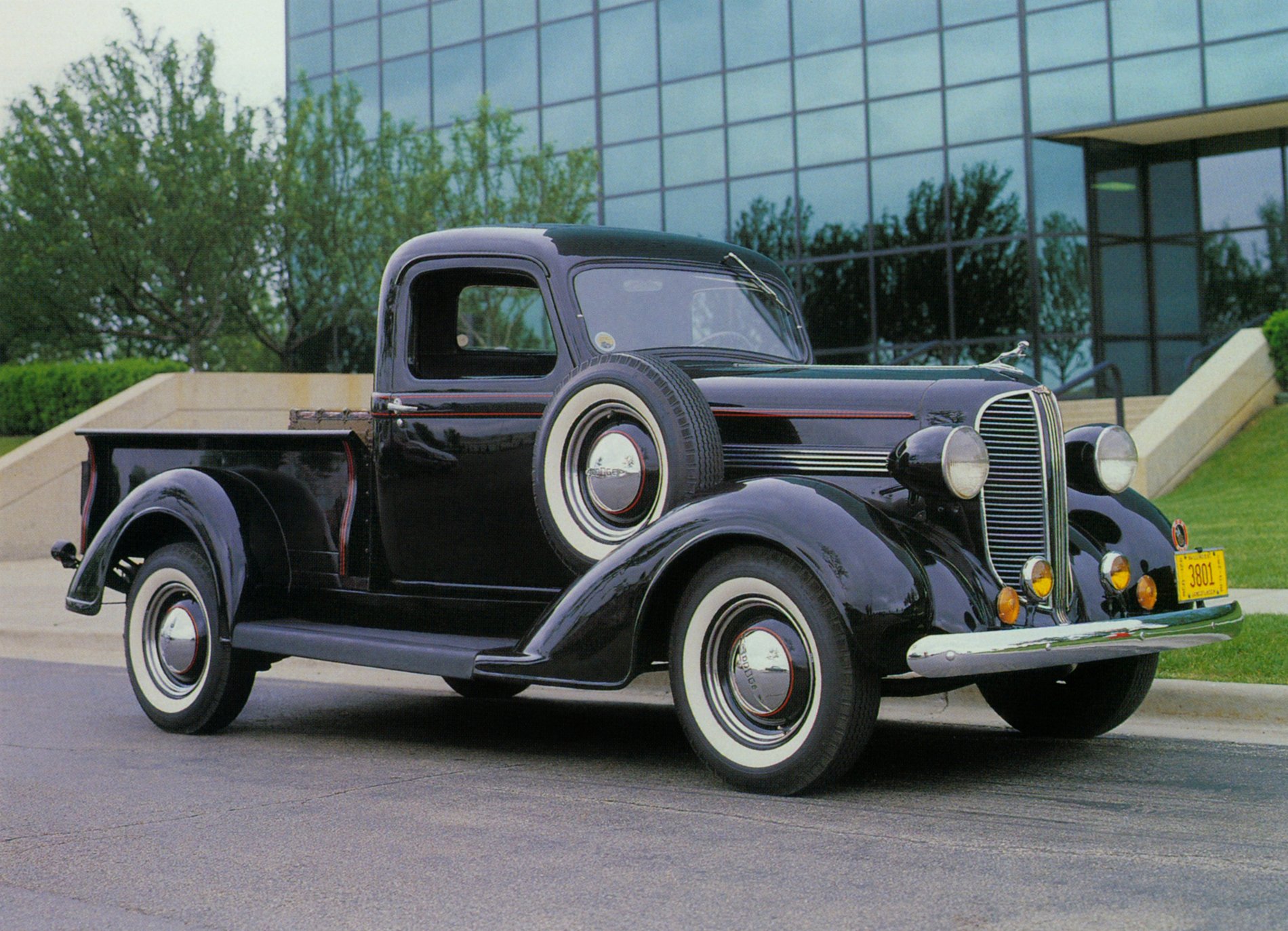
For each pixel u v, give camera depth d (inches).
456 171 883.4
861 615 182.7
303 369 1109.7
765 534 189.6
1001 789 198.7
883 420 206.7
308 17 1163.9
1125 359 893.2
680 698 202.1
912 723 257.6
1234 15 806.5
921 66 900.6
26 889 157.0
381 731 262.4
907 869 157.2
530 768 222.8
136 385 724.0
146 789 209.9
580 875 157.4
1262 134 874.1
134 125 927.0
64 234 903.7
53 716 282.0
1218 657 272.1
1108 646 191.6
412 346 245.0
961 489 194.9
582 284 235.8
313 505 253.3
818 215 937.5
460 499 237.0
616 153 1016.2
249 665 254.7
